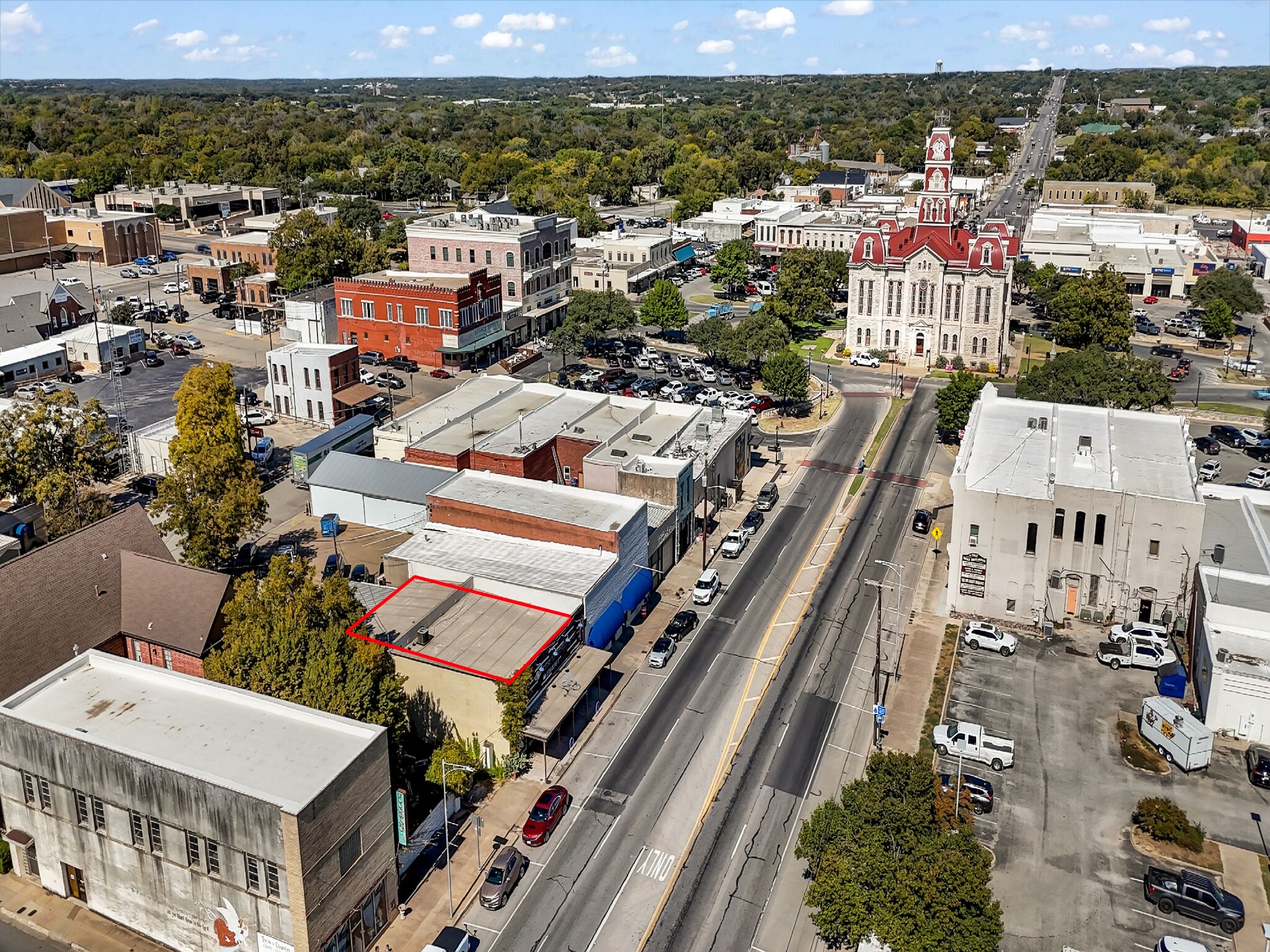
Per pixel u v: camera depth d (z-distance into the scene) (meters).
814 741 72.88
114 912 58.12
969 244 168.50
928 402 152.50
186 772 52.38
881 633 85.94
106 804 55.84
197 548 91.00
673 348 178.25
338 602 68.56
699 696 78.31
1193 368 167.25
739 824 64.81
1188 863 60.81
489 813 65.69
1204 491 99.00
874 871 50.62
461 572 81.31
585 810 66.06
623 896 59.03
